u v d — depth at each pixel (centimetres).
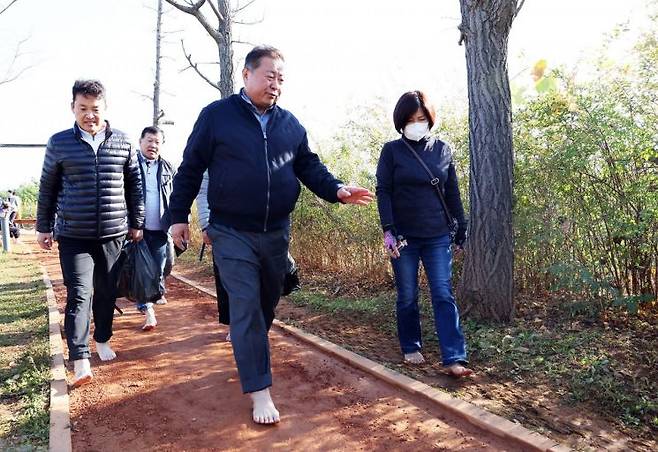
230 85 856
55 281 841
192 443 279
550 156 471
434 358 408
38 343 449
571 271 445
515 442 276
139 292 432
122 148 384
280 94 310
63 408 316
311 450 272
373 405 324
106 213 371
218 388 350
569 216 467
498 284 465
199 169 314
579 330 440
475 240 473
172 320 545
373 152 700
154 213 512
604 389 335
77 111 361
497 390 346
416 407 321
